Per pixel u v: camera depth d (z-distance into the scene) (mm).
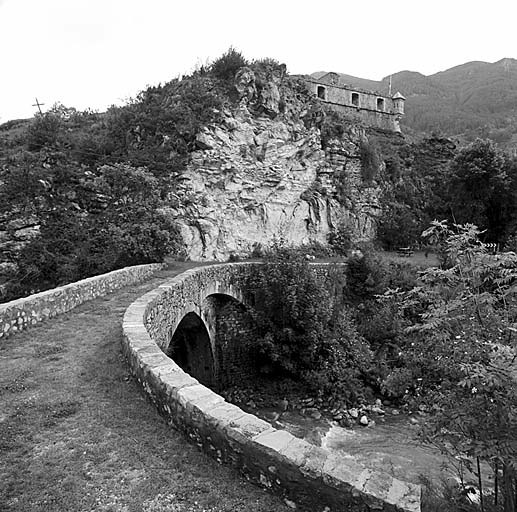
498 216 27188
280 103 26438
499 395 3965
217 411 4305
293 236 26219
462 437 4250
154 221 18938
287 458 3545
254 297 17453
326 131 29250
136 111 24609
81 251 17844
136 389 5840
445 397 4629
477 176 26656
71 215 19250
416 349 5809
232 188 23438
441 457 10477
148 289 13039
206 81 25203
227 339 16984
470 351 4500
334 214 28594
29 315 8883
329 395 15227
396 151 35312
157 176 21344
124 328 7172
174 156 22141
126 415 5078
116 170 19938
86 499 3582
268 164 25250
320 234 27703
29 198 18828
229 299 16906
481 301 4641
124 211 19094
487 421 4027
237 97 24953
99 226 18875
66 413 5113
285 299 16094
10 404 5379
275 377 16516
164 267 17594
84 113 29469
